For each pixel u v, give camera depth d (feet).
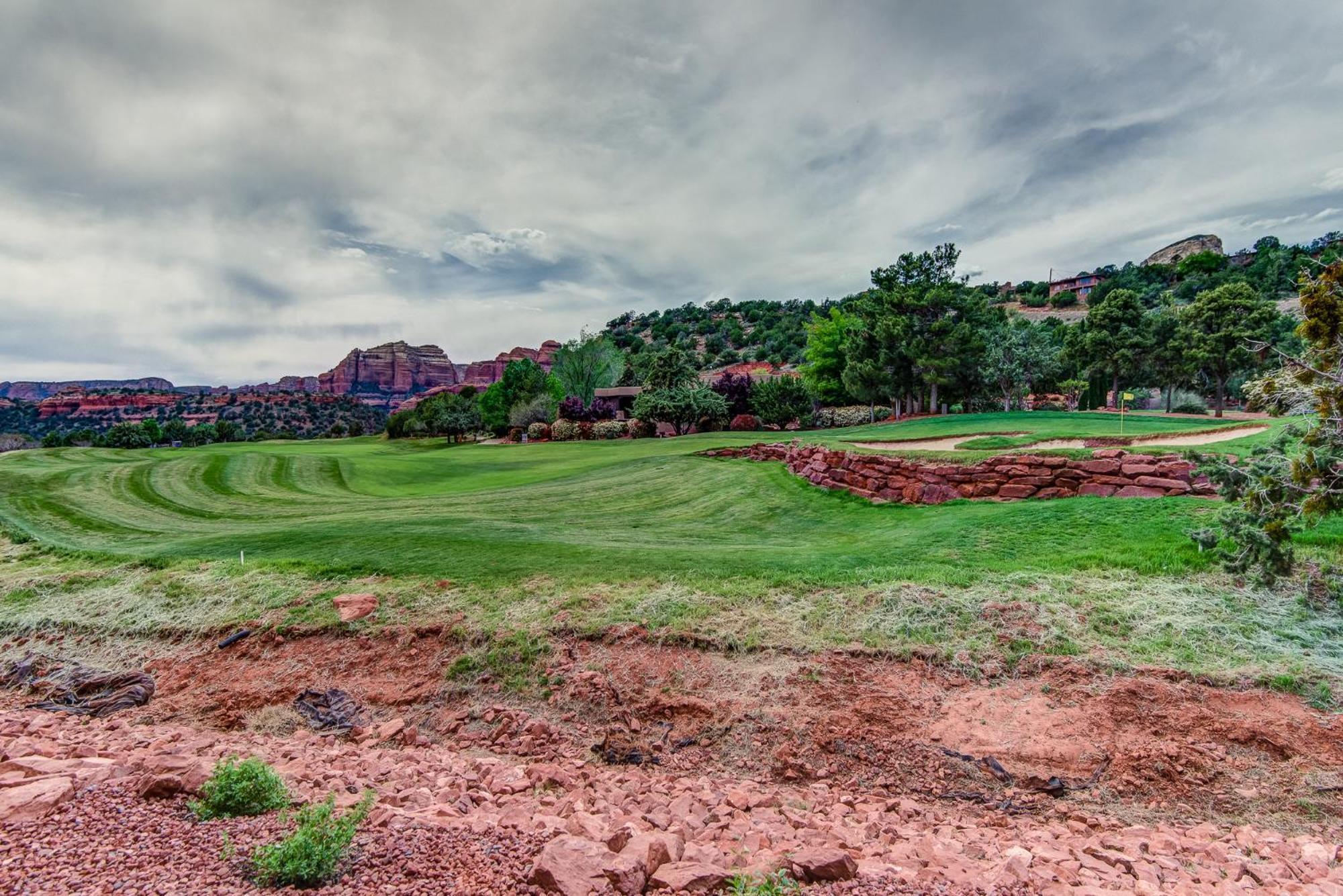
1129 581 27.25
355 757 18.67
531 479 83.05
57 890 8.64
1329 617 23.18
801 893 9.87
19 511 57.62
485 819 12.32
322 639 28.09
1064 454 42.75
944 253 141.79
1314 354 24.73
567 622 27.22
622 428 156.87
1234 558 25.03
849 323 173.78
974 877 10.78
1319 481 23.99
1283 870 12.33
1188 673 20.80
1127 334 143.23
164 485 77.36
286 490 79.61
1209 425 68.69
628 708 22.17
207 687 25.44
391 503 64.95
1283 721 18.43
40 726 20.88
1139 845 13.83
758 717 21.12
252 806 11.64
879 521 45.27
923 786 17.69
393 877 9.62
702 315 504.84
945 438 71.15
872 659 23.73
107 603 32.50
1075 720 19.54
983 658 23.08
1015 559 31.30
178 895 8.68
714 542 41.78
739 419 147.33
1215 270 305.53
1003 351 154.30
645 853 10.38
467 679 24.54
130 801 11.59
